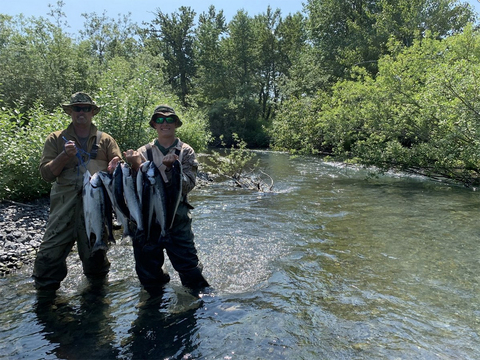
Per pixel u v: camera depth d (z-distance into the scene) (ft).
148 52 119.96
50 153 12.68
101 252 14.06
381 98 45.98
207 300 12.70
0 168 25.25
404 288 13.56
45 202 26.99
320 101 72.79
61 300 12.75
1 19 78.23
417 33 51.62
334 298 12.79
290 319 11.32
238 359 9.29
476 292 13.15
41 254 13.07
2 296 13.11
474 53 40.91
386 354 9.45
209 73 160.86
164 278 13.91
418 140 46.16
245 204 29.43
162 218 12.10
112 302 12.57
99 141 13.33
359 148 45.42
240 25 157.28
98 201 11.89
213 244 18.98
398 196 32.40
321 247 18.42
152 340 10.21
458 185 38.63
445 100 36.22
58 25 82.48
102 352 9.64
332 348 9.74
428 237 19.76
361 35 96.02
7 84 66.13
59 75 77.56
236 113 147.95
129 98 35.70
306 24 115.65
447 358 9.26
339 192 35.06
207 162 61.57
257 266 15.96
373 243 18.92
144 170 11.84
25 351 9.65
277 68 165.07
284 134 72.38
